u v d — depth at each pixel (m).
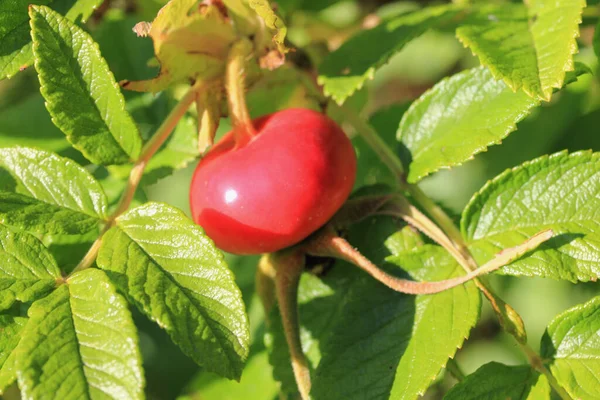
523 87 0.33
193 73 0.34
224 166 0.33
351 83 0.36
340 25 0.42
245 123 0.33
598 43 0.35
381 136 0.40
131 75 0.39
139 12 0.40
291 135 0.33
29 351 0.30
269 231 0.33
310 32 0.41
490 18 0.35
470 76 0.35
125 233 0.32
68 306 0.30
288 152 0.33
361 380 0.32
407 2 0.42
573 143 0.41
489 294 0.33
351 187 0.33
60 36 0.33
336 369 0.33
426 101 0.35
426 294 0.33
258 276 0.35
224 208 0.33
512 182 0.33
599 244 0.33
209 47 0.34
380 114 0.41
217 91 0.34
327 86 0.36
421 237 0.34
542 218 0.33
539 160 0.33
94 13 0.39
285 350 0.35
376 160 0.39
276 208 0.33
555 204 0.33
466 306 0.33
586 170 0.33
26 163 0.33
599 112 0.41
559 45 0.33
